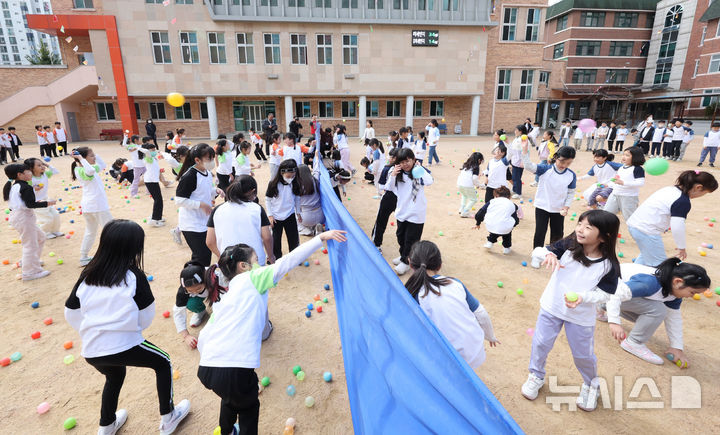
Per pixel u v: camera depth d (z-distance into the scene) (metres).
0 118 23.73
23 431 2.94
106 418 2.79
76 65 26.31
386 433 1.96
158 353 2.76
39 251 5.52
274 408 3.19
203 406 3.21
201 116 27.58
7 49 96.38
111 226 2.44
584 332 2.92
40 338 4.13
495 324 4.38
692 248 6.66
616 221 2.63
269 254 4.18
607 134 19.80
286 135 9.10
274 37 25.30
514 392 3.36
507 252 6.45
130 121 24.70
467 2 26.61
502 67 30.33
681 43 39.16
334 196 4.68
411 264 2.74
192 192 4.55
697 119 35.38
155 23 23.59
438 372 1.69
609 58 43.09
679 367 3.64
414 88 27.48
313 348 3.98
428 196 10.60
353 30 25.83
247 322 2.47
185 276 3.59
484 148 21.91
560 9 43.19
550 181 5.37
